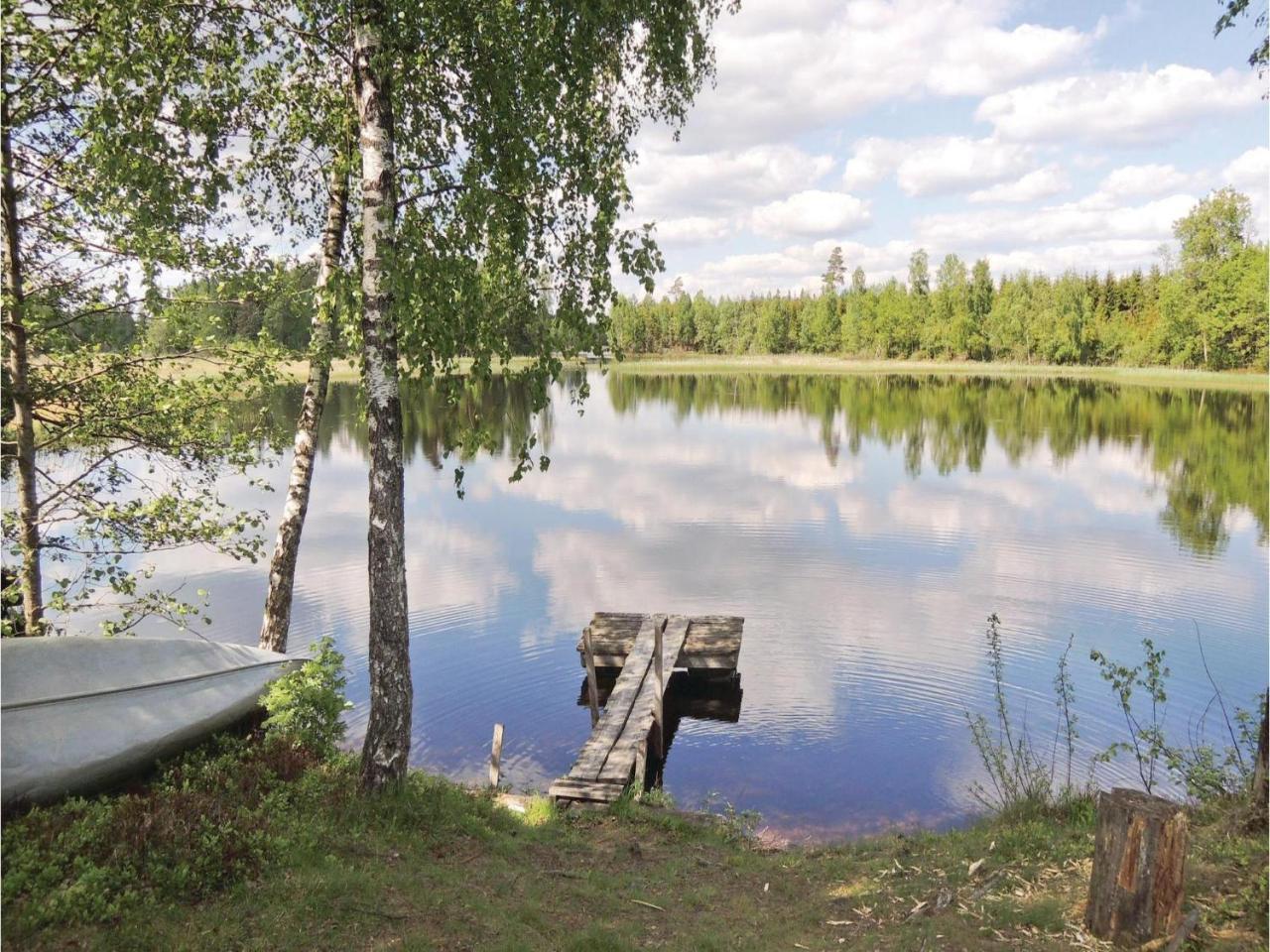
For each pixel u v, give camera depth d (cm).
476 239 679
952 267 11250
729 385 8256
